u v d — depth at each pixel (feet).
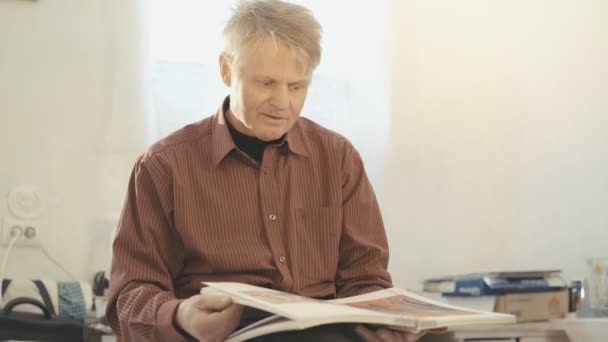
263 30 4.56
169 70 8.17
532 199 9.29
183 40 8.21
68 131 7.82
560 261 9.33
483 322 3.99
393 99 8.79
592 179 9.45
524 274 7.45
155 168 4.91
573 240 9.37
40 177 7.73
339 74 8.67
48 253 7.70
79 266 7.77
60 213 7.75
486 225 9.12
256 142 5.05
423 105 8.93
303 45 4.58
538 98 9.34
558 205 9.36
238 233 4.90
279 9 4.64
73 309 6.89
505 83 9.25
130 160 7.93
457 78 9.07
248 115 4.68
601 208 9.45
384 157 8.75
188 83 8.21
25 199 7.66
